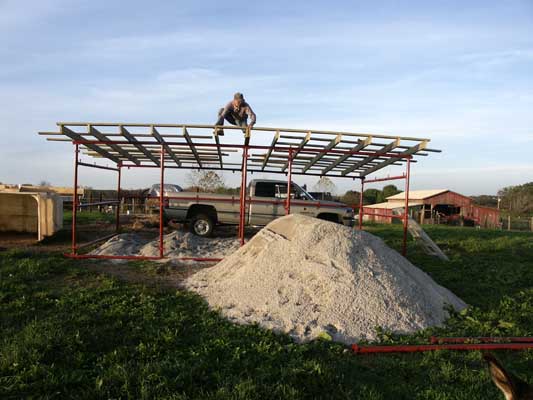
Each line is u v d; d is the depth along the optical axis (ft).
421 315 17.31
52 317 15.24
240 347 13.23
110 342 13.39
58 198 38.32
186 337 14.19
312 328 15.55
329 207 41.22
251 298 18.34
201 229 41.39
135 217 62.13
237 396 10.14
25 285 19.75
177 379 10.75
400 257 21.77
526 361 13.52
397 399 10.61
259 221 41.60
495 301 21.03
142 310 16.79
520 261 34.45
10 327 14.35
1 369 11.15
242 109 30.17
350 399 10.35
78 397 10.04
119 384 10.73
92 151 35.55
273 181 42.83
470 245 42.06
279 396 10.19
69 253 30.86
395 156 31.22
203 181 99.81
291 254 20.21
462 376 11.93
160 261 29.30
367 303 17.02
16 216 42.37
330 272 18.38
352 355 13.66
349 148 30.94
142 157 40.73
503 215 135.13
